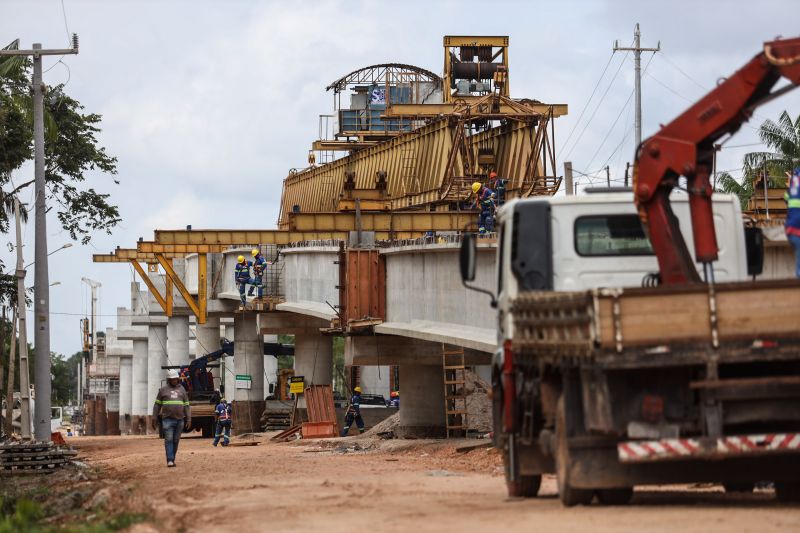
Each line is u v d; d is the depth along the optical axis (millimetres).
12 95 66938
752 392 14789
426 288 46688
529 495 20234
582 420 16156
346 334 51938
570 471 16109
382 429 59906
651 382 15086
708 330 14680
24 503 22594
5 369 106000
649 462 16062
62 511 24328
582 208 18922
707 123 17250
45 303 46750
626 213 18859
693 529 13516
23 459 40781
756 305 14734
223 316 95812
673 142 17438
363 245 52312
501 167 75812
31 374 148125
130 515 19719
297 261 69812
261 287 75438
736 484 20562
